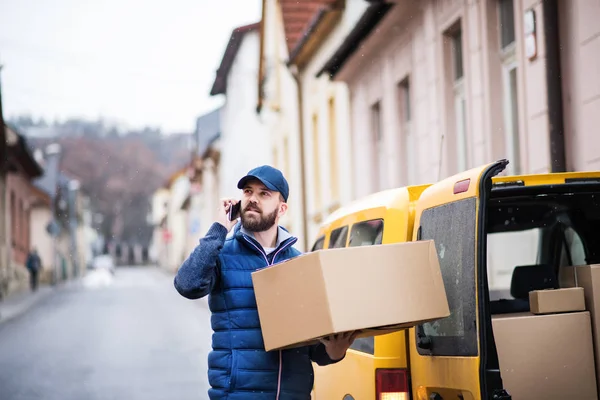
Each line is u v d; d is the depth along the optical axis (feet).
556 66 39.65
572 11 38.24
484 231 16.17
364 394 19.54
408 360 18.89
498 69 48.24
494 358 16.20
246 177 17.48
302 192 97.40
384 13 61.26
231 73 161.89
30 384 46.24
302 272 15.81
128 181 355.36
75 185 239.91
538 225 26.45
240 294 17.25
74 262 254.68
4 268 149.89
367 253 15.78
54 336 75.66
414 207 19.51
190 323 86.69
